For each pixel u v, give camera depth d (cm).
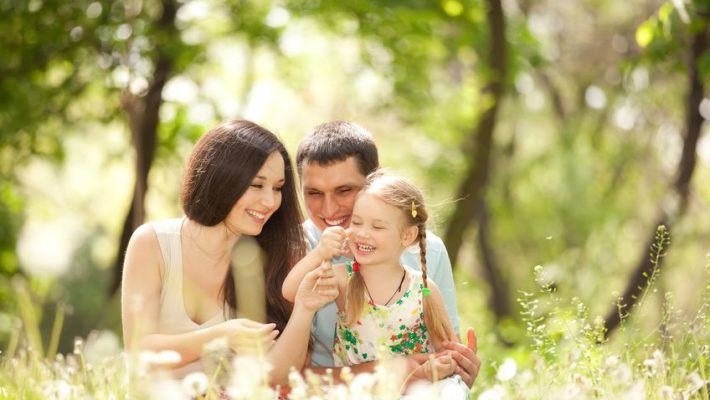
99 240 1367
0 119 920
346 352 361
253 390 237
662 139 1512
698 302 376
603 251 1502
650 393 304
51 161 1006
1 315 810
